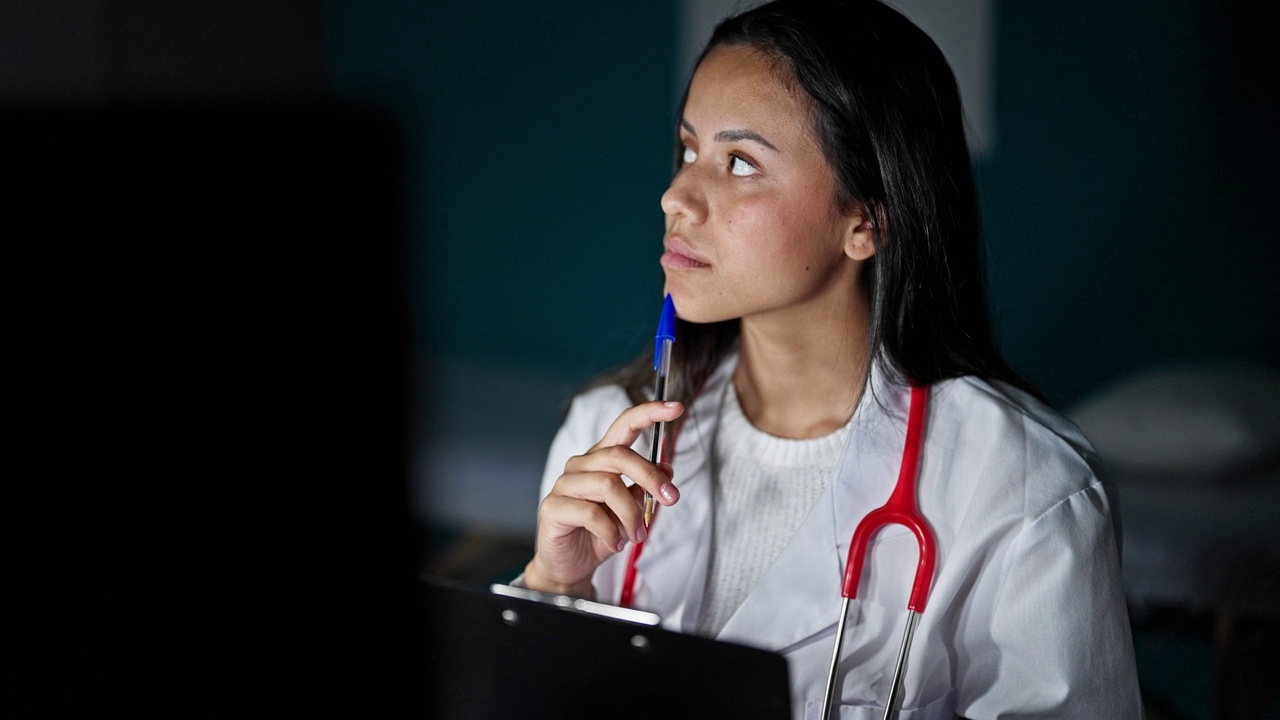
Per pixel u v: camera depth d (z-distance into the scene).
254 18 2.74
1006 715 0.96
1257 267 2.62
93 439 0.74
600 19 3.03
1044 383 2.73
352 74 3.11
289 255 0.94
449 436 2.53
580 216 3.13
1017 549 0.95
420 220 3.16
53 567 0.64
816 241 0.98
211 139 0.93
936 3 2.63
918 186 0.99
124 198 0.87
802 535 1.01
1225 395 2.01
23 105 2.10
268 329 0.89
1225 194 2.61
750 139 0.95
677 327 1.15
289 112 0.97
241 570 0.66
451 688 0.75
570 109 3.09
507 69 3.10
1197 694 1.96
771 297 0.98
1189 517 1.82
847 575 0.97
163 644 0.61
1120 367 2.71
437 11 3.08
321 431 0.82
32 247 0.83
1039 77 2.63
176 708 0.61
